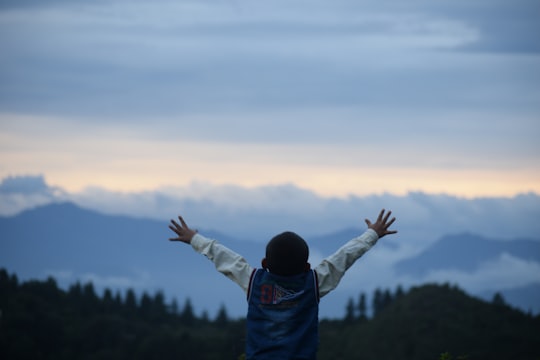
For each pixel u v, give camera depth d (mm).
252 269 6152
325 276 6039
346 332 75125
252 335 5887
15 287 76188
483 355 58656
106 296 84812
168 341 64562
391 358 63000
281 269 5988
